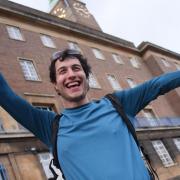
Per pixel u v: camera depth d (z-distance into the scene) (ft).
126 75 103.14
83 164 6.22
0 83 7.07
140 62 118.62
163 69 118.93
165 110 106.83
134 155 6.36
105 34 108.37
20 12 78.02
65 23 92.07
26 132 49.93
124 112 6.93
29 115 7.30
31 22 80.89
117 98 7.24
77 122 6.75
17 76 62.23
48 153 50.88
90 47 97.30
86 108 7.04
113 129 6.51
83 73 7.56
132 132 6.73
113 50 107.86
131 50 117.08
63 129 6.86
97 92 83.66
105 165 6.06
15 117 7.25
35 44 75.87
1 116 50.98
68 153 6.47
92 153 6.26
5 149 45.80
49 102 63.82
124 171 5.98
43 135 7.46
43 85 66.23
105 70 94.94
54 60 7.75
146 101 7.08
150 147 77.71
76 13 164.76
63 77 7.39
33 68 68.74
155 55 122.72
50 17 88.43
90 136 6.46
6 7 75.41
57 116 7.24
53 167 7.14
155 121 91.86
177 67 132.36
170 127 90.38
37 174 46.91
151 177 6.52
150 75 118.01
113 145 6.30
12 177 43.68
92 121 6.70
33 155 48.47
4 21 73.41
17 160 46.01
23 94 59.98
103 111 6.89
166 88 6.99
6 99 7.07
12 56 65.98
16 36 72.95
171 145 85.35
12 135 47.73
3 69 60.64
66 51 7.78
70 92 7.25
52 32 86.17
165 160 79.87
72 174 6.30
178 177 78.13
